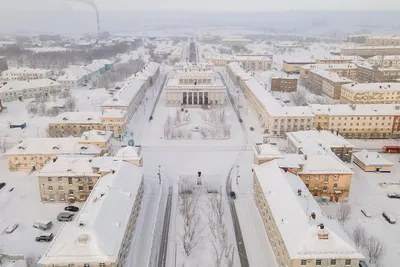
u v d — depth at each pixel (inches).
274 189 4931.1
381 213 5551.2
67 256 3649.1
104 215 4168.3
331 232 3868.1
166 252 4608.8
